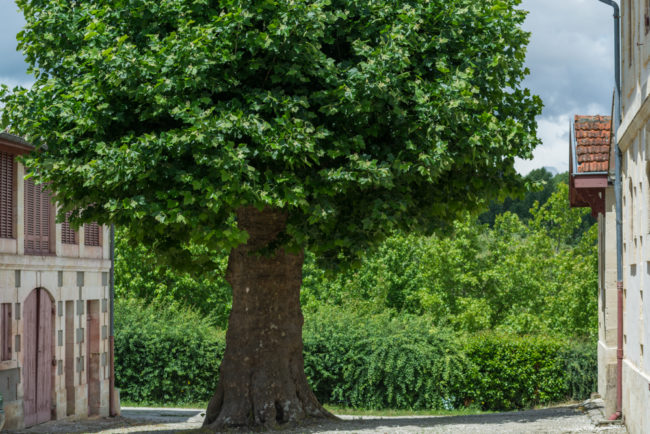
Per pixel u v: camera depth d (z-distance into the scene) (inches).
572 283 1505.9
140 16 550.3
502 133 591.2
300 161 537.0
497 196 624.7
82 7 585.6
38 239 783.7
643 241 484.1
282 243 600.1
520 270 1577.3
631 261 544.7
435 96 555.8
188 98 525.3
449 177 618.2
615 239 639.8
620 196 590.2
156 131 553.9
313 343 1184.2
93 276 908.0
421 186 612.4
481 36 600.4
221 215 526.6
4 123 576.7
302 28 526.6
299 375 629.3
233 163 498.9
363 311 1370.6
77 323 865.5
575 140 697.6
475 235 1601.9
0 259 695.1
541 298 1587.1
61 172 557.9
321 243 563.2
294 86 556.1
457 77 560.4
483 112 580.1
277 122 512.7
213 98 550.9
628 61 539.2
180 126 548.4
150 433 623.8
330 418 629.9
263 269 616.1
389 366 1122.0
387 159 555.2
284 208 600.4
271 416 601.0
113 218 552.4
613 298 627.2
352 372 1167.6
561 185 1716.3
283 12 522.0
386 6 571.5
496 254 1625.2
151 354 1245.1
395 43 546.0
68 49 587.8
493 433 520.4
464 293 1619.1
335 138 553.6
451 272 1585.9
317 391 1197.1
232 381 613.6
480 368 1114.1
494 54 599.2
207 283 1717.5
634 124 501.7
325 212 530.6
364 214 565.9
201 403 1245.1
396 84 543.5
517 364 1101.7
